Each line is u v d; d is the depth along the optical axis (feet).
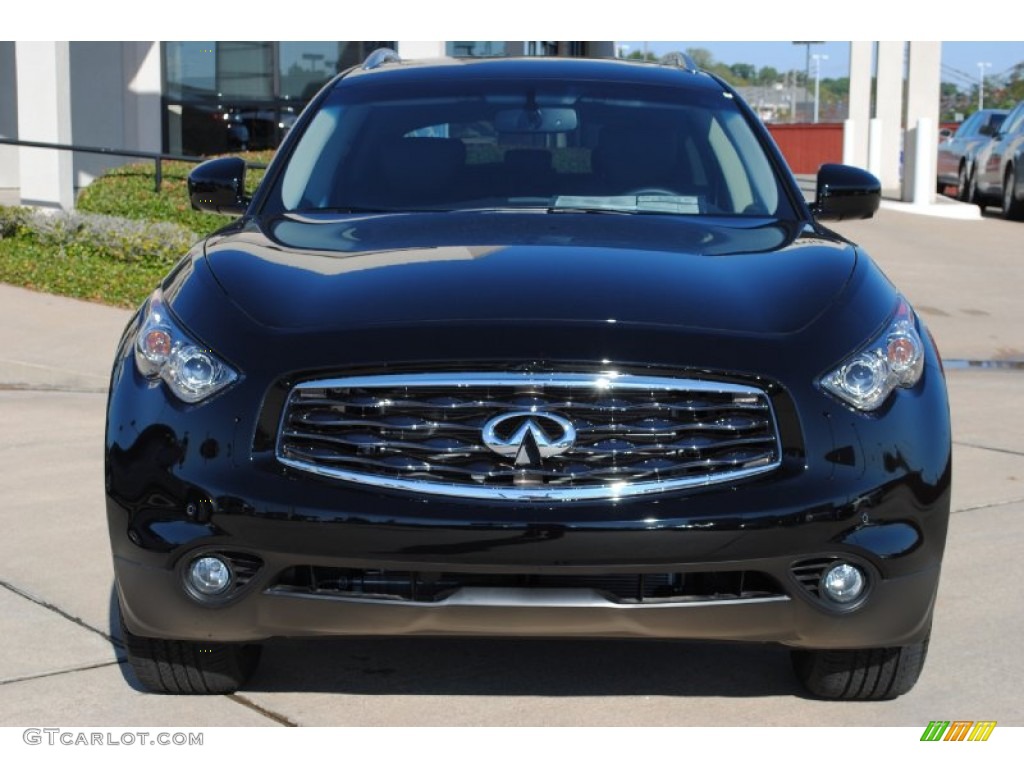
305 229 13.91
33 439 24.44
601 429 11.00
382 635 11.21
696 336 11.27
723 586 11.18
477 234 13.44
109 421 11.62
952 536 18.60
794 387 11.13
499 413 10.99
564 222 14.02
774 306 11.86
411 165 15.57
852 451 11.08
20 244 42.47
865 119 90.48
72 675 13.33
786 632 11.26
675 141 15.97
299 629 11.25
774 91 262.06
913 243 57.31
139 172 52.80
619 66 17.66
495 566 10.80
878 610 11.26
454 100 16.48
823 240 13.87
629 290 11.89
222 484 11.00
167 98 63.72
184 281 12.49
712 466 11.02
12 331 33.06
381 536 10.79
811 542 10.93
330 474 10.99
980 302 43.19
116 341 32.35
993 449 24.23
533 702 12.74
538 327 11.23
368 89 16.85
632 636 11.18
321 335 11.28
